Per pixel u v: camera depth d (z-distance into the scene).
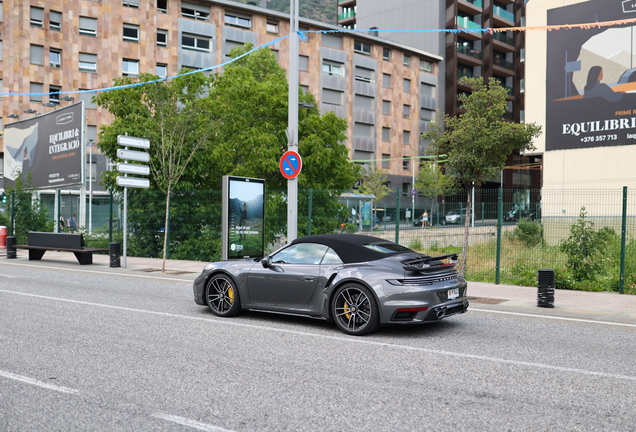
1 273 13.69
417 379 4.84
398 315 6.47
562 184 23.42
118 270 14.48
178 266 15.53
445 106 59.47
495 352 5.90
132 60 42.16
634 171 21.56
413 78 56.81
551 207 13.86
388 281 6.54
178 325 7.21
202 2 44.09
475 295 10.12
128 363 5.28
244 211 14.38
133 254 19.17
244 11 45.62
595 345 6.30
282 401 4.21
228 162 19.00
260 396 4.32
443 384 4.70
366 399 4.27
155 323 7.32
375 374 4.99
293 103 12.21
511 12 63.78
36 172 24.06
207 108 18.52
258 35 46.34
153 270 14.49
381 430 3.63
